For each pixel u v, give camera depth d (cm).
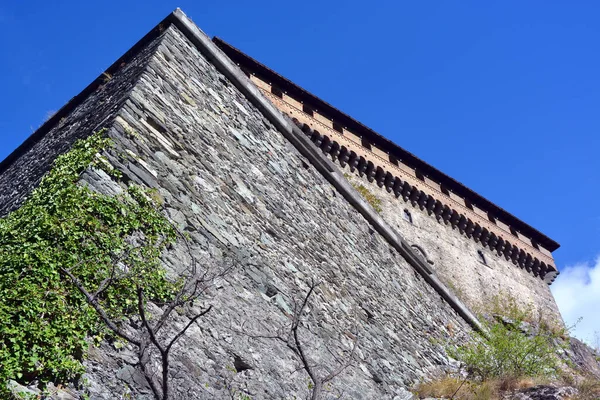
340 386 858
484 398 1028
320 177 1238
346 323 997
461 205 3244
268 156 1074
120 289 590
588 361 1825
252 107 1130
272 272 870
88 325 539
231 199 883
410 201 3014
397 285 1287
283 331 804
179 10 1086
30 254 549
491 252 3278
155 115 832
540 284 3425
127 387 540
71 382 500
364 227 1305
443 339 1312
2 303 496
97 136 729
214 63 1101
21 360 475
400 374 1058
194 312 674
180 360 613
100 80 1208
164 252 687
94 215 631
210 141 923
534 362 1207
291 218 1021
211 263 752
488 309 2769
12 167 1263
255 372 706
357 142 2898
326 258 1061
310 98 2756
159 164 775
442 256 2873
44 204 627
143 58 988
